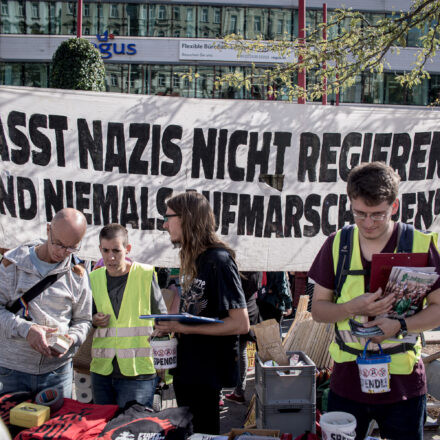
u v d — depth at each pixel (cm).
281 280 530
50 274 285
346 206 439
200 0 2603
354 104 2603
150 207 426
